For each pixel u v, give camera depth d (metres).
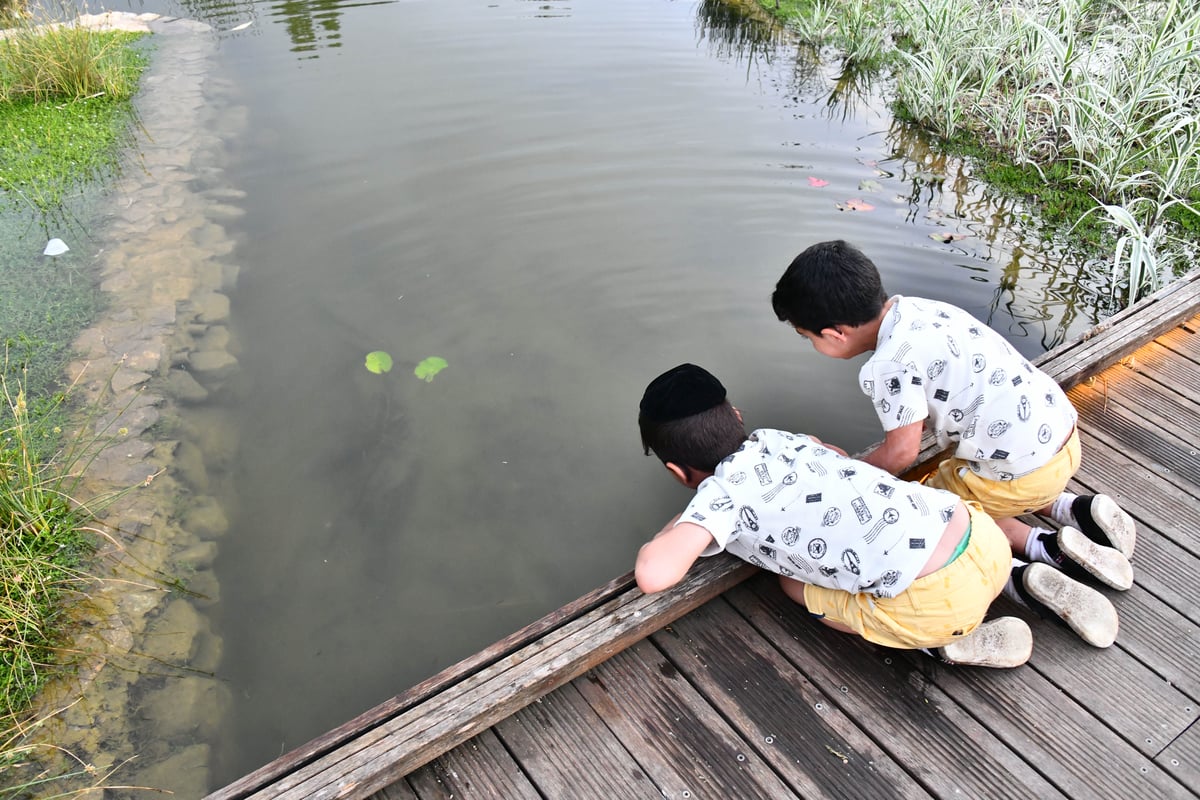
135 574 2.77
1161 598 2.24
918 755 1.92
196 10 7.96
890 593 1.88
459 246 4.38
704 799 1.85
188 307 4.00
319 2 8.12
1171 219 4.75
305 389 3.49
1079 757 1.90
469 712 1.88
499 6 7.92
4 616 2.58
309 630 2.59
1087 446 2.74
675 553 1.87
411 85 6.24
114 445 3.25
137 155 5.43
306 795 1.73
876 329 2.08
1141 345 3.19
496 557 2.79
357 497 3.01
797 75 6.62
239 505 3.00
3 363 3.67
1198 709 1.99
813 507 1.90
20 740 2.33
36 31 6.46
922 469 2.60
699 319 3.84
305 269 4.25
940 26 6.12
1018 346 3.69
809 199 4.84
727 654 2.13
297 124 5.72
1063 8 5.75
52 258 4.41
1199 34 5.05
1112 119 4.96
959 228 4.64
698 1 8.16
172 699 2.42
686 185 4.95
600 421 3.29
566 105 5.91
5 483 2.85
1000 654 2.01
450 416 3.33
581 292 4.03
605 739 1.96
